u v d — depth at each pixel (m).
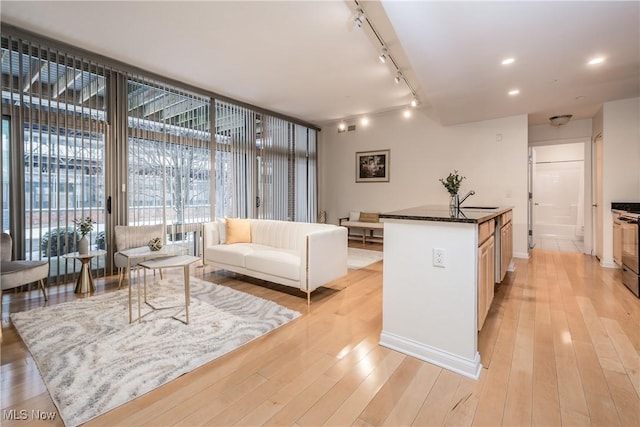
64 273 3.54
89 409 1.54
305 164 7.12
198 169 4.88
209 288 3.52
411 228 2.08
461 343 1.90
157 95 4.35
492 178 5.46
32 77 3.26
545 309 2.89
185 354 2.06
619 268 4.40
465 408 1.57
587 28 2.42
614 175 4.44
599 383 1.76
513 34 2.51
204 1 2.64
